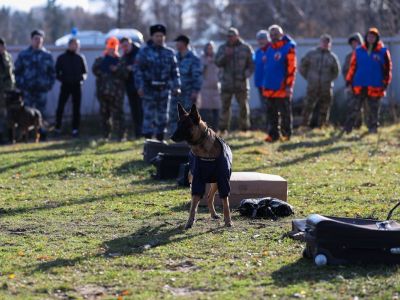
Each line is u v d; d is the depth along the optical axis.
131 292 6.98
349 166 14.76
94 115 27.27
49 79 22.41
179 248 8.59
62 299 6.86
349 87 19.84
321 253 7.71
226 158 9.52
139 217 10.42
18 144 20.31
